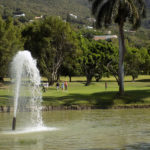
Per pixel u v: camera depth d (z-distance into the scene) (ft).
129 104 134.72
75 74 302.25
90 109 128.57
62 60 242.99
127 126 83.97
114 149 57.26
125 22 145.69
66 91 180.34
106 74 302.66
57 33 236.63
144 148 57.62
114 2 136.56
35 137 69.97
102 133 74.02
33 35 241.14
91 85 252.21
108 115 109.19
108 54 265.34
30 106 122.83
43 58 240.73
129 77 419.13
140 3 141.28
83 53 263.08
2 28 211.82
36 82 100.01
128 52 322.75
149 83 284.20
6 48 208.64
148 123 89.15
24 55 82.64
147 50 396.78
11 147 60.29
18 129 80.79
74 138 68.28
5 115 110.22
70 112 119.03
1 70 213.25
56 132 76.07
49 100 135.74
